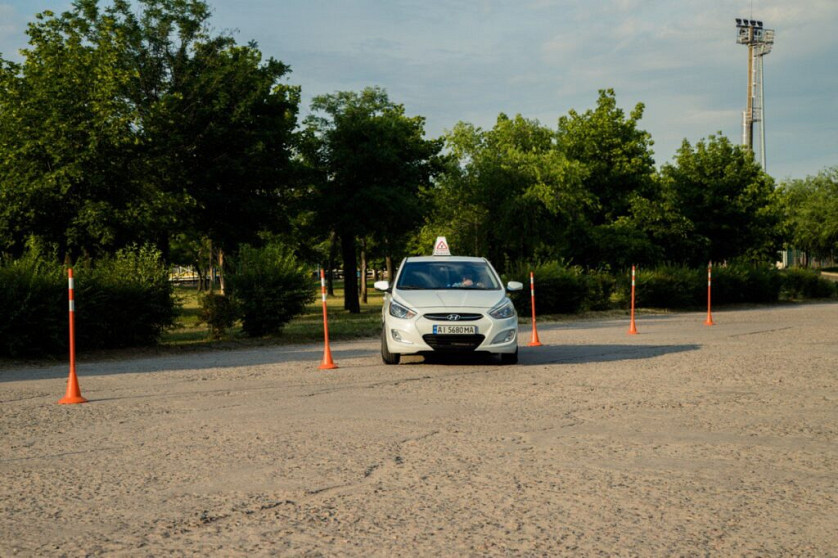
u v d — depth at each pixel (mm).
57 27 29422
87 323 15078
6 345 13703
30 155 26031
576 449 5746
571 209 40469
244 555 3594
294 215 38938
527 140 48594
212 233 33969
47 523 4113
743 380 9594
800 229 78438
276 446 5914
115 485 4867
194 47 33250
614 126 41656
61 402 8383
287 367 11773
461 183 46844
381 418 7078
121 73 27828
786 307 34500
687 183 44594
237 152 32562
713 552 3605
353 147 39250
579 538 3797
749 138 66938
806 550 3629
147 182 29578
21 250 29688
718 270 35625
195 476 5051
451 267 12945
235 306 18328
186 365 12586
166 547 3713
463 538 3803
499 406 7715
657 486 4730
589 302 29641
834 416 7094
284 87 37031
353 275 40656
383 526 3994
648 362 11750
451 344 11102
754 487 4707
